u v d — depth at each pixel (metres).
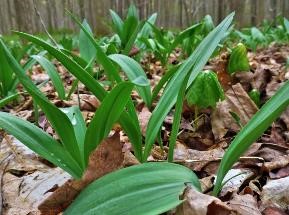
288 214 0.32
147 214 0.23
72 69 0.32
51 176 0.38
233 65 0.61
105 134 0.31
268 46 1.55
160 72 1.00
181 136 0.50
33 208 0.34
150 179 0.25
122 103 0.29
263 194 0.34
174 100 0.33
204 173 0.40
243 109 0.53
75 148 0.31
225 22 0.33
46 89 0.82
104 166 0.30
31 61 0.69
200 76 0.45
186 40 1.05
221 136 0.50
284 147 0.44
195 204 0.26
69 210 0.25
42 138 0.31
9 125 0.30
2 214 0.33
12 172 0.41
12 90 0.66
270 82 0.66
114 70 0.40
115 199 0.24
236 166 0.40
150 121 0.34
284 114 0.52
